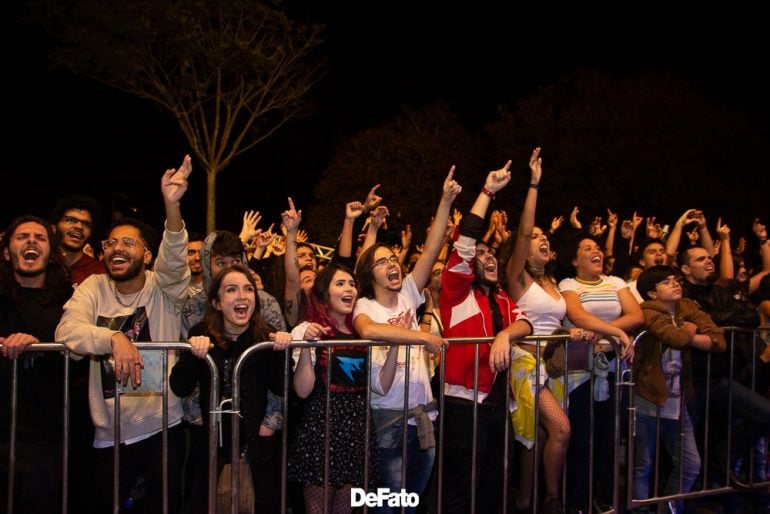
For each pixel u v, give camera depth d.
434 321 6.04
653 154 19.94
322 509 4.64
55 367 4.48
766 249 8.45
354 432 4.66
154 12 15.88
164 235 4.65
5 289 4.45
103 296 4.65
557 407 5.34
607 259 8.29
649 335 5.88
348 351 4.74
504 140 21.31
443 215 5.20
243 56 16.36
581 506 5.74
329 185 21.23
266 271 6.82
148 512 4.62
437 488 4.91
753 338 6.29
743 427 6.25
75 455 4.69
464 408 5.11
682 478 5.93
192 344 4.30
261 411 4.58
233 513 4.36
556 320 5.69
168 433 4.58
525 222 5.53
